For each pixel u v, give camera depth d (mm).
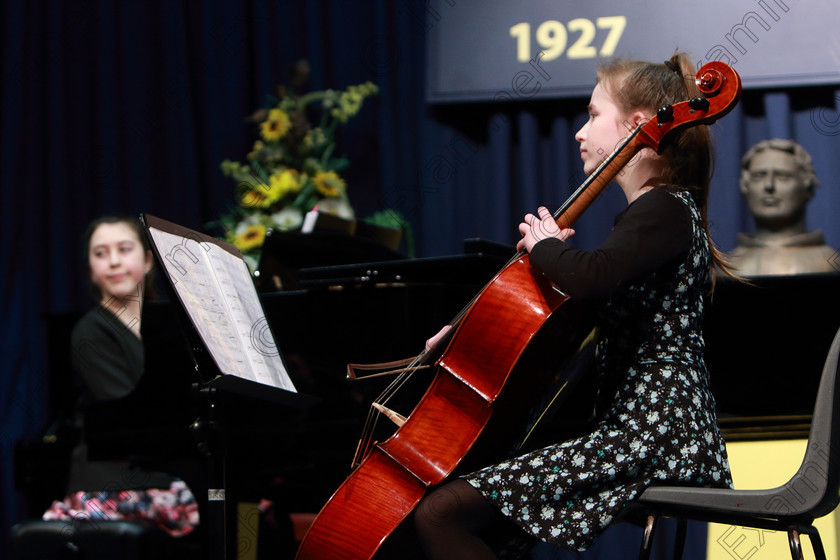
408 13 7922
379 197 8070
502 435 3254
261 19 8180
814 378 5043
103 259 5781
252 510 5152
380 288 4891
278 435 5051
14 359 8266
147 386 5172
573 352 3322
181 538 5062
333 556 3141
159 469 5168
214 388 3203
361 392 4863
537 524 2949
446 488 3021
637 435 3037
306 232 5570
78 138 8508
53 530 4734
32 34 8500
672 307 3164
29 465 5578
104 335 5523
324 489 5148
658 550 6402
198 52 8359
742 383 5102
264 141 7809
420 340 4809
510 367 3117
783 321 5086
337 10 8086
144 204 8367
